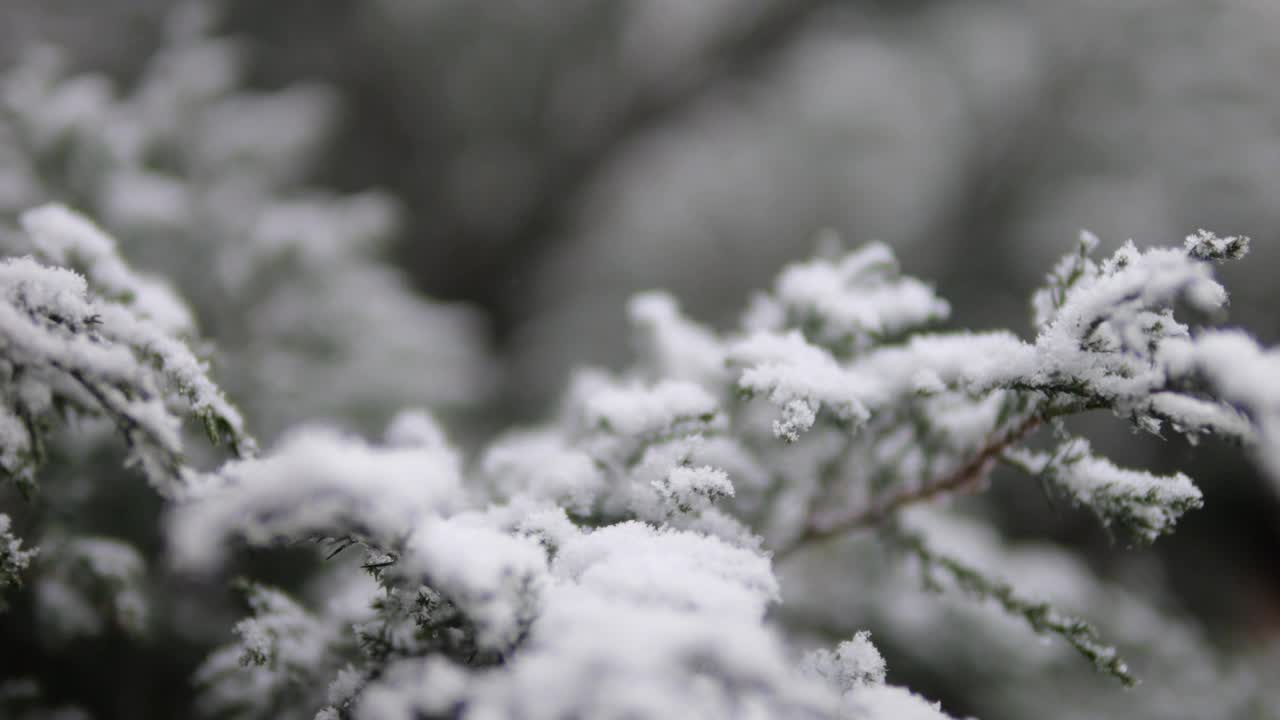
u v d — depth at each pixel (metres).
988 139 2.21
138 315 0.66
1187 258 0.60
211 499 0.59
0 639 0.71
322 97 1.36
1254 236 1.95
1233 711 0.81
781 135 2.23
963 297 2.08
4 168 0.89
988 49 2.25
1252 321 1.84
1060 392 0.61
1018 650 0.81
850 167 2.15
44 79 0.96
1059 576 0.92
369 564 0.61
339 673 0.61
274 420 1.04
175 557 0.72
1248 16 2.19
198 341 0.67
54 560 0.69
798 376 0.63
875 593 0.78
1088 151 2.18
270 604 0.65
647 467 0.64
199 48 1.21
